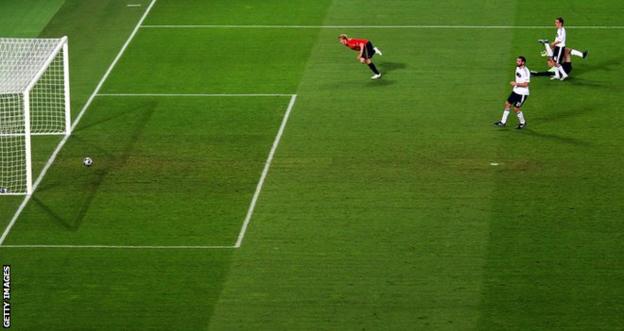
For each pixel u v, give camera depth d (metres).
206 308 71.81
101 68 100.88
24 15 109.75
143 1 111.56
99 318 71.25
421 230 78.69
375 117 92.44
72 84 98.56
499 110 92.81
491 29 105.19
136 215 81.38
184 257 76.69
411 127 90.88
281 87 96.94
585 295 72.00
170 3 111.19
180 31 106.12
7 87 87.38
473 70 98.69
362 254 76.44
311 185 84.06
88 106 95.25
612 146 87.75
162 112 94.00
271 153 88.12
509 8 108.69
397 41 103.62
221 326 70.19
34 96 96.69
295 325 70.06
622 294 72.06
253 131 91.06
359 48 96.38
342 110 93.50
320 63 100.38
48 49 91.94
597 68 98.94
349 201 82.06
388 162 86.50
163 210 81.75
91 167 87.12
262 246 77.56
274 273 74.81
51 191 84.44
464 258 75.69
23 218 81.44
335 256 76.31
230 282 74.12
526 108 93.12
